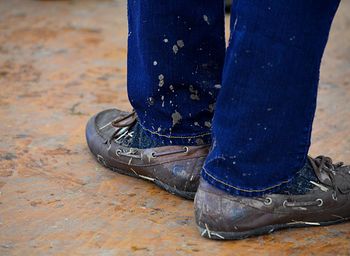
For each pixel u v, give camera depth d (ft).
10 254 6.61
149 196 7.90
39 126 9.95
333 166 7.33
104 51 13.85
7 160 8.77
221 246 6.85
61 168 8.59
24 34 14.79
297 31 6.06
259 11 6.02
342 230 7.17
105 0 18.24
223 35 7.35
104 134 8.46
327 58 13.66
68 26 15.58
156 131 7.76
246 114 6.37
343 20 16.61
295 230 7.16
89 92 11.49
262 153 6.55
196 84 7.41
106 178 8.34
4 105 10.75
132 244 6.86
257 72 6.21
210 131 7.62
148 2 7.06
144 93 7.60
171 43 7.20
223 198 6.81
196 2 7.01
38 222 7.25
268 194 6.82
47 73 12.39
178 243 6.90
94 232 7.07
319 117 10.48
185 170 7.63
